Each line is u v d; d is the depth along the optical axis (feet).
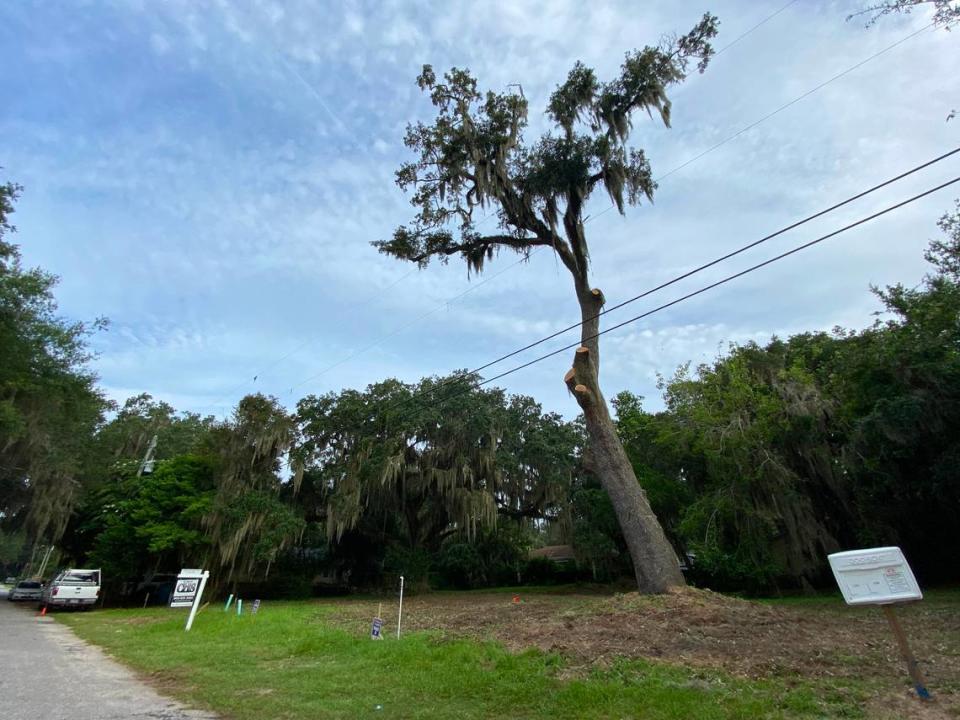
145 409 131.75
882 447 55.93
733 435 61.41
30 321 70.49
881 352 55.98
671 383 73.05
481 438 89.81
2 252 61.77
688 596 35.70
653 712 17.72
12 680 25.32
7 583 245.45
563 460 90.89
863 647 25.52
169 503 79.87
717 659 24.07
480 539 109.91
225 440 81.92
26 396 73.67
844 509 65.51
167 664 29.94
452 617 45.50
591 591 86.38
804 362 73.46
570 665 24.58
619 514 42.55
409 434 86.12
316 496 88.63
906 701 17.83
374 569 100.68
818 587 68.28
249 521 73.87
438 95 52.16
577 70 49.34
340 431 89.15
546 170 49.32
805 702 17.78
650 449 81.76
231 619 48.01
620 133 48.91
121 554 85.40
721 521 63.21
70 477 85.40
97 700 21.77
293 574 91.81
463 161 53.16
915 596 17.56
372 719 18.75
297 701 21.27
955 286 53.42
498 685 21.85
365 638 34.60
